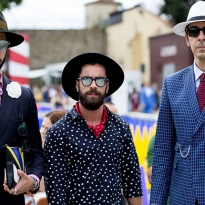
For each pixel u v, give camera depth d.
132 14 37.97
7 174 3.28
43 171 3.59
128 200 3.92
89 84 3.67
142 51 36.66
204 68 3.84
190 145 3.77
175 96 3.89
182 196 3.80
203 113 3.73
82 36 41.28
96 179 3.61
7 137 3.43
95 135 3.68
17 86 3.55
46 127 5.07
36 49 40.56
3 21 3.52
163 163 3.96
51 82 32.94
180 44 19.66
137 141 8.55
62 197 3.60
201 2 3.84
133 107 22.31
